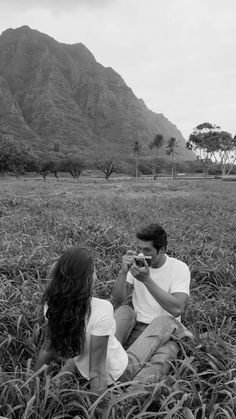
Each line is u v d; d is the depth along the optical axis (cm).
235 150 10344
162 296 418
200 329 520
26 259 691
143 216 1398
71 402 317
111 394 315
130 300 510
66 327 309
